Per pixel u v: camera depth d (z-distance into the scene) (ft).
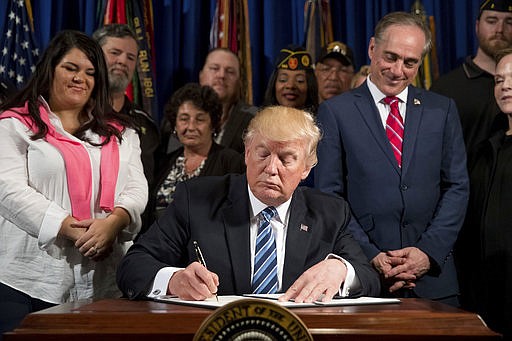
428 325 4.99
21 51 14.02
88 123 9.12
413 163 9.32
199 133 11.43
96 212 8.86
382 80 9.57
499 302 9.71
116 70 11.91
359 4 15.55
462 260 10.69
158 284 6.26
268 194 6.54
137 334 4.77
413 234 9.19
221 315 4.45
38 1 14.65
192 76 15.35
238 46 15.08
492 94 11.84
